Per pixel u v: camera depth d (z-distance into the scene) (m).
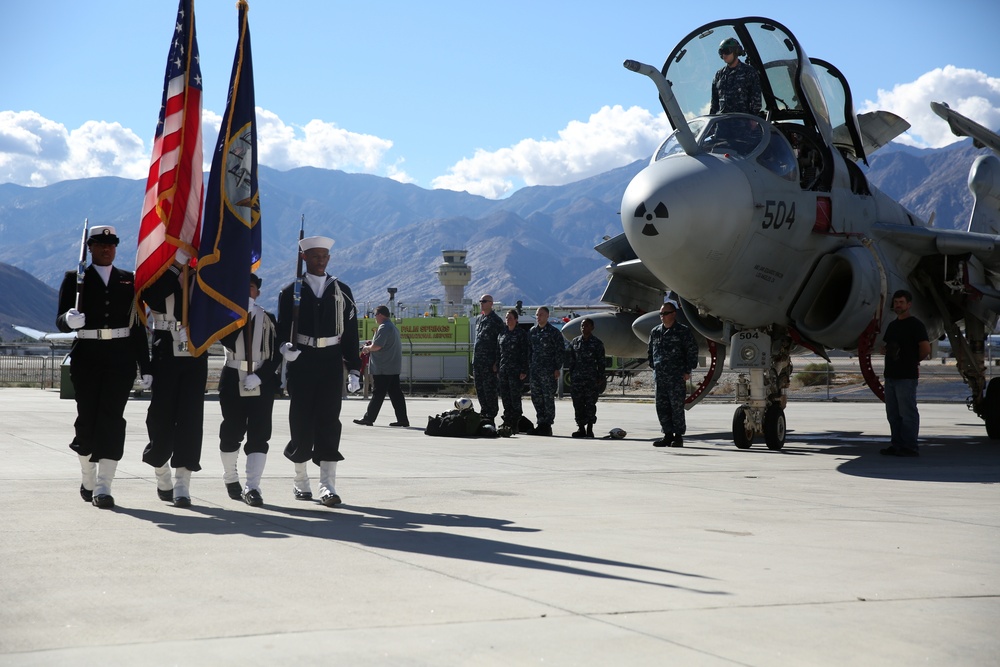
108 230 7.39
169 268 7.46
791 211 11.58
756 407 12.52
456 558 5.21
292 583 4.58
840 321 11.95
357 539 5.80
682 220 10.64
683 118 11.45
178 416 7.29
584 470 9.97
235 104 7.84
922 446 13.73
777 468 10.27
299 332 7.46
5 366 60.62
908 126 15.32
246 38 7.93
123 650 3.50
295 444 7.49
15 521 6.38
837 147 13.35
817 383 39.69
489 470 9.92
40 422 16.33
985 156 17.39
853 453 12.20
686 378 13.14
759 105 12.59
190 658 3.40
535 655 3.47
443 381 37.69
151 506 7.22
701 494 8.02
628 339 16.19
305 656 3.44
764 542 5.72
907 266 13.84
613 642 3.63
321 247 7.58
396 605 4.16
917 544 5.69
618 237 15.15
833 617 4.04
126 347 7.27
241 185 7.78
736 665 3.38
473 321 37.47
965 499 7.79
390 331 17.05
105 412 7.13
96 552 5.32
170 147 7.84
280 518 6.68
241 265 7.56
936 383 36.81
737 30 12.34
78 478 8.65
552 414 15.39
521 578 4.71
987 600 4.38
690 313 13.59
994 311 13.74
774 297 12.03
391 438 14.43
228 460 7.70
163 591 4.40
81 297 7.17
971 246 12.83
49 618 3.92
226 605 4.15
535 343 15.35
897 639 3.74
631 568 4.96
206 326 7.32
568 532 6.06
